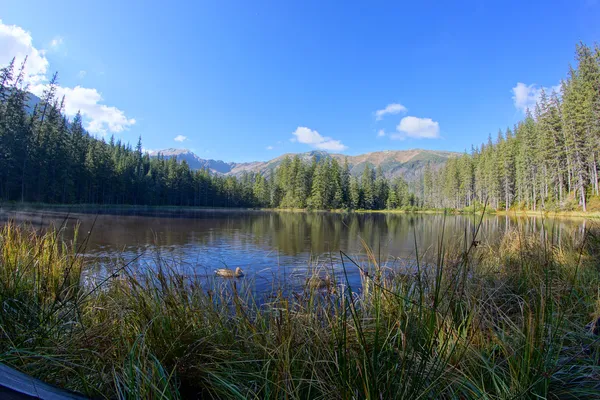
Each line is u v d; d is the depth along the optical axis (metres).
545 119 34.56
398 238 14.34
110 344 1.76
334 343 1.62
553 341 1.64
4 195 29.38
